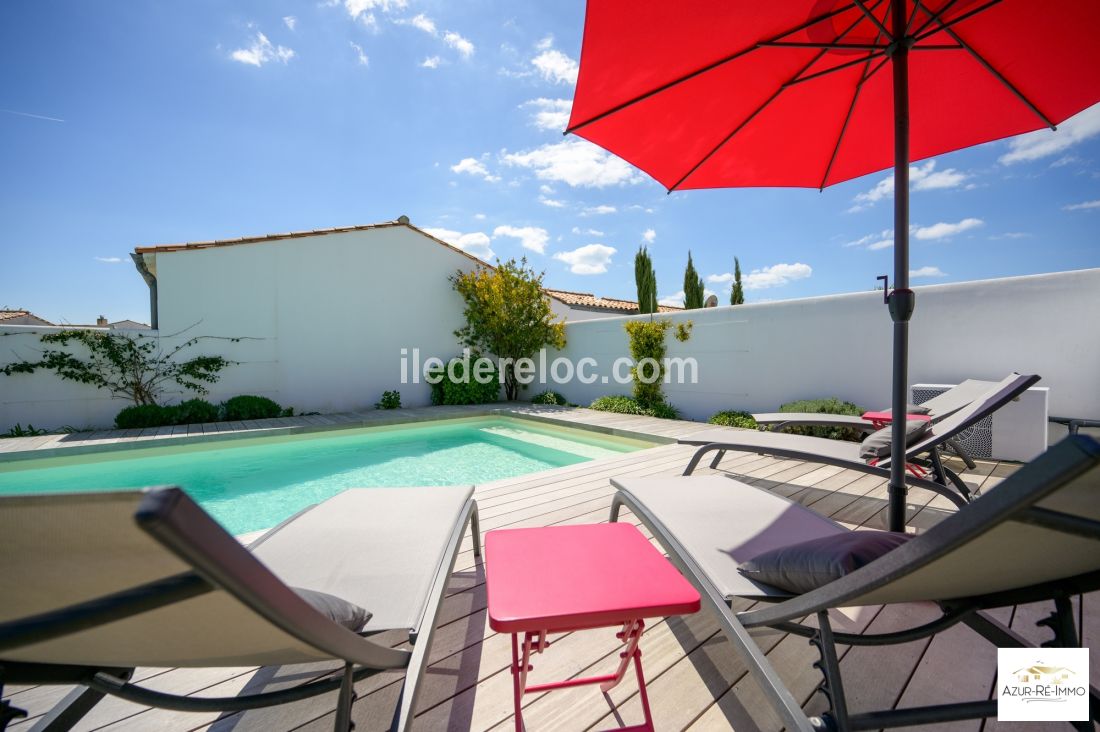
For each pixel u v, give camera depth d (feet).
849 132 9.52
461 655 5.98
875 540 4.12
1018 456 14.80
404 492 8.38
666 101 7.99
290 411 31.91
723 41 6.96
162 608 2.35
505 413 32.09
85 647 2.80
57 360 25.54
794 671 5.52
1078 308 16.22
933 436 10.39
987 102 8.63
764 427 22.82
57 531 1.98
